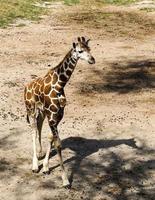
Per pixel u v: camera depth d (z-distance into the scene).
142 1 32.88
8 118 13.48
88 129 12.78
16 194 9.55
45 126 12.92
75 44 9.50
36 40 23.14
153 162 10.96
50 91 9.59
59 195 9.52
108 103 14.88
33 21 26.95
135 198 9.42
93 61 9.52
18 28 25.31
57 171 10.47
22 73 17.84
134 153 11.38
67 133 12.48
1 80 16.95
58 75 9.58
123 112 14.09
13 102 14.81
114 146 11.75
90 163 10.85
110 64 19.09
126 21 27.64
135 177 10.27
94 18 28.22
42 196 9.48
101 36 24.12
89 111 14.14
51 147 11.01
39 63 19.20
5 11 27.77
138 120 13.47
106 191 9.69
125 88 16.33
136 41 23.22
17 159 11.02
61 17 28.25
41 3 31.17
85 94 15.66
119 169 10.60
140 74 17.81
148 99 15.26
